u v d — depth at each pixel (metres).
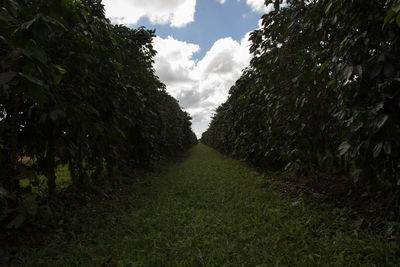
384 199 2.79
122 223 2.96
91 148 4.15
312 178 4.48
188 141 26.44
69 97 2.71
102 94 3.72
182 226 2.91
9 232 2.25
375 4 2.05
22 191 2.60
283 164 6.07
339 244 2.14
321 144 3.98
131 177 6.32
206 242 2.38
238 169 7.48
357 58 2.21
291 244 2.24
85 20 2.39
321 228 2.57
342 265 1.84
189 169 8.49
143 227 2.87
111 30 3.67
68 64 2.73
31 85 1.17
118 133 4.19
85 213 3.16
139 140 6.75
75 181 3.91
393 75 1.96
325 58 3.07
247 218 3.08
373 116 1.97
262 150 5.99
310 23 3.06
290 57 3.58
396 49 2.07
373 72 2.04
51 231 2.56
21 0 1.83
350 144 2.33
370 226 2.42
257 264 1.98
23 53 1.10
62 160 3.34
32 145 2.88
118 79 4.02
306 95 3.42
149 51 5.94
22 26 1.19
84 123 2.47
